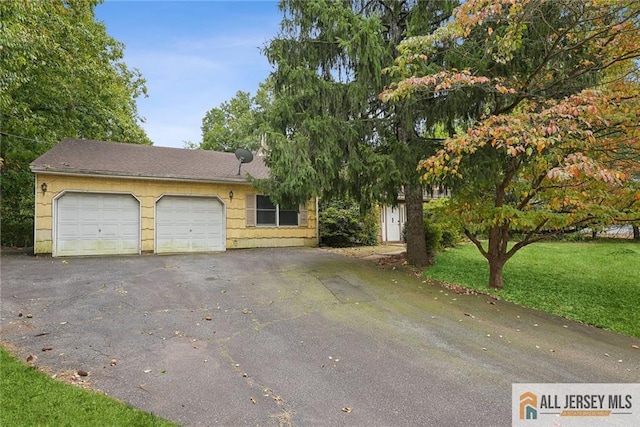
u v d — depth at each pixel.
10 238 13.21
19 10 7.98
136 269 8.28
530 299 6.39
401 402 3.16
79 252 10.22
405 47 6.15
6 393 2.99
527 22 5.70
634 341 4.73
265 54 8.10
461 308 5.92
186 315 5.34
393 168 7.34
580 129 5.06
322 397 3.22
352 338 4.62
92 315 5.19
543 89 6.48
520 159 6.19
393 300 6.30
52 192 9.90
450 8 7.28
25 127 11.52
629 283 7.41
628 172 5.61
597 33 5.50
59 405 2.88
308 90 7.67
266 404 3.09
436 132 8.30
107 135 14.90
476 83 6.06
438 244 11.09
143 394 3.18
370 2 8.30
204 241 11.95
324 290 6.83
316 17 7.77
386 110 8.35
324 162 7.54
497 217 6.35
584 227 6.26
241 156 12.52
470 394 3.31
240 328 4.90
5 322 4.77
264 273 8.17
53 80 11.25
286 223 13.49
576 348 4.45
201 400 3.12
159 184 11.27
